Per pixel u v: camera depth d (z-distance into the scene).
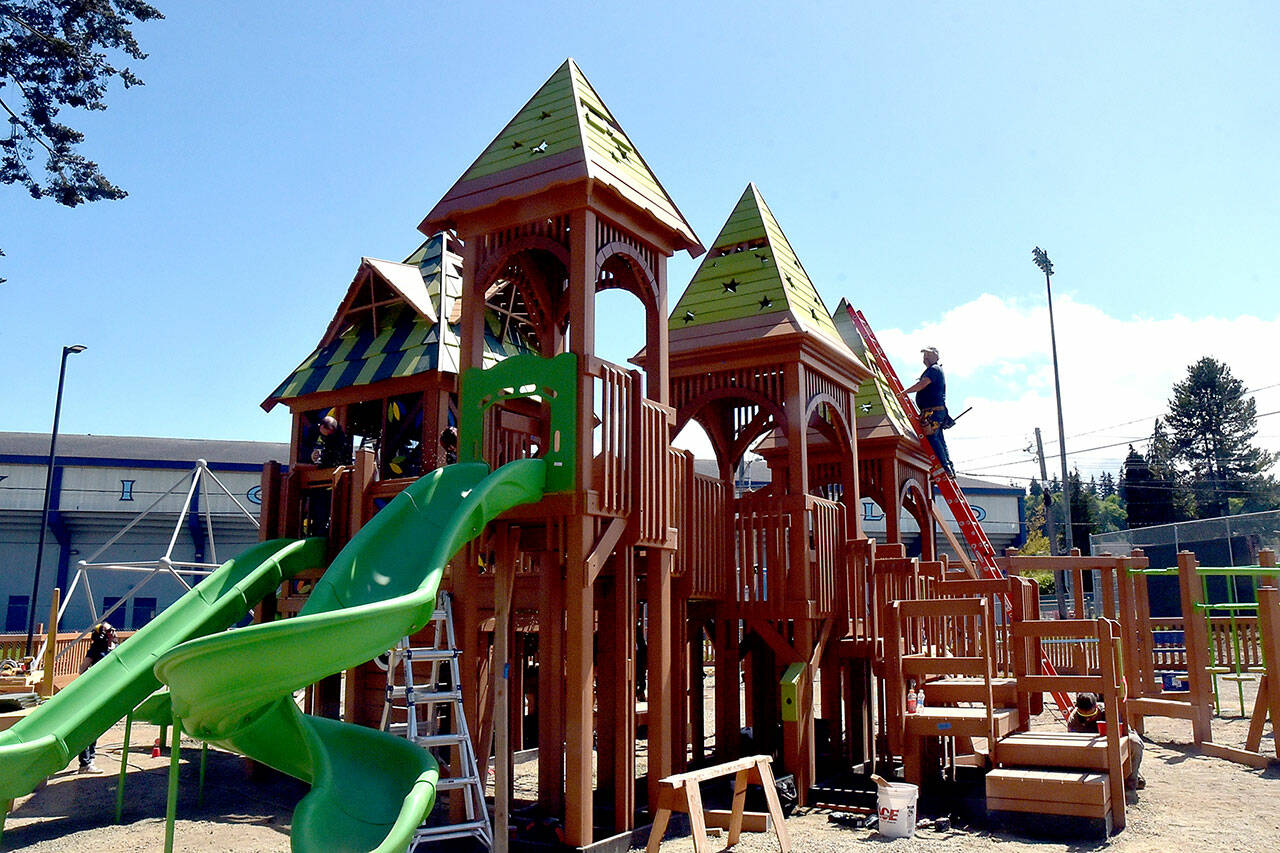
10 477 39.16
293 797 10.87
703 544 10.95
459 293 14.50
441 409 12.79
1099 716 10.24
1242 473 69.00
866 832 8.79
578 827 7.86
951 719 9.37
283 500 10.54
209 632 7.66
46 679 14.99
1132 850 7.78
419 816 5.59
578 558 8.11
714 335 11.98
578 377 8.29
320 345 14.94
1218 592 26.75
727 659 11.62
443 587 8.90
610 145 9.52
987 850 7.93
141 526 40.22
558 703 9.17
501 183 9.09
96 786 11.59
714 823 8.81
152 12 16.48
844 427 13.09
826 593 11.41
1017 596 10.16
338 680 11.46
